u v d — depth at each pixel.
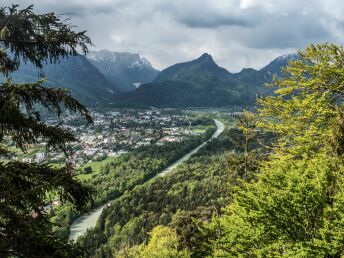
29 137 9.39
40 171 9.34
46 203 9.56
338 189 17.86
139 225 113.81
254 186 19.91
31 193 8.62
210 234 22.36
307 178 18.30
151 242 49.38
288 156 22.77
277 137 25.17
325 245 15.70
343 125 16.80
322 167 18.30
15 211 8.89
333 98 22.69
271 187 19.17
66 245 9.27
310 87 23.50
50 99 9.43
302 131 23.41
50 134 9.62
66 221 108.62
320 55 23.50
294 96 23.95
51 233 9.38
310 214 18.11
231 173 38.88
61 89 9.61
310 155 21.84
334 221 16.25
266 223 18.45
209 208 46.84
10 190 8.56
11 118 8.91
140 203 134.00
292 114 23.88
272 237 18.59
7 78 9.71
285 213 18.08
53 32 9.55
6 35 9.02
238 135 39.16
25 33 9.44
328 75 22.42
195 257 23.27
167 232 49.78
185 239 42.75
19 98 8.94
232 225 20.08
